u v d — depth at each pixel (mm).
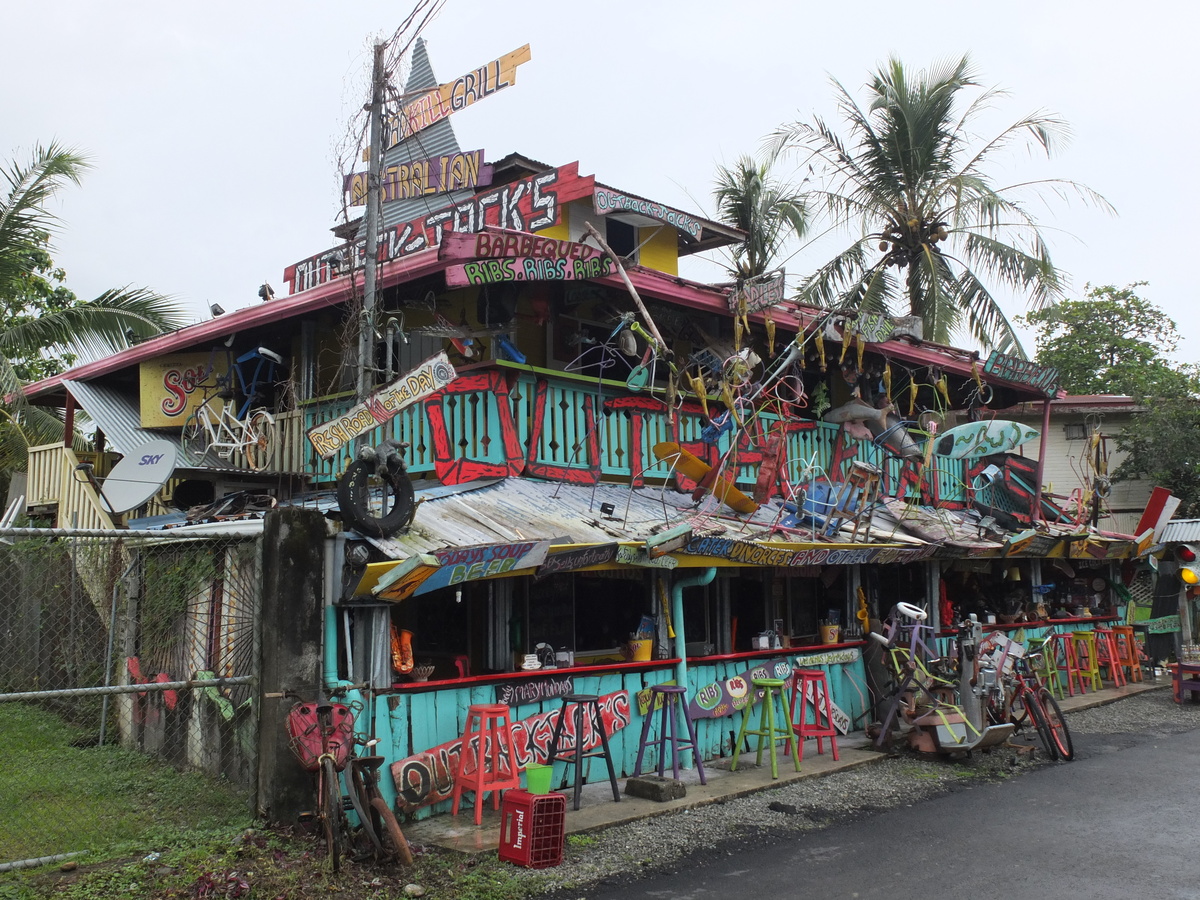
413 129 10570
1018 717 10945
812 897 5820
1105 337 30141
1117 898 5770
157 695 9086
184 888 5520
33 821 6828
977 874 6246
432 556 6598
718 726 9703
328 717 6309
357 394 8922
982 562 14445
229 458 11164
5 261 14992
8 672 11539
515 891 5832
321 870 5836
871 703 11453
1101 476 16641
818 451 12969
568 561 7629
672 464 10984
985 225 20203
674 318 12102
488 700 7668
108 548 9945
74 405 13672
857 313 11992
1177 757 10117
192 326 11477
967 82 20328
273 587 6641
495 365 9266
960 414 16984
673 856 6617
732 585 12016
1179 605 15906
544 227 10984
